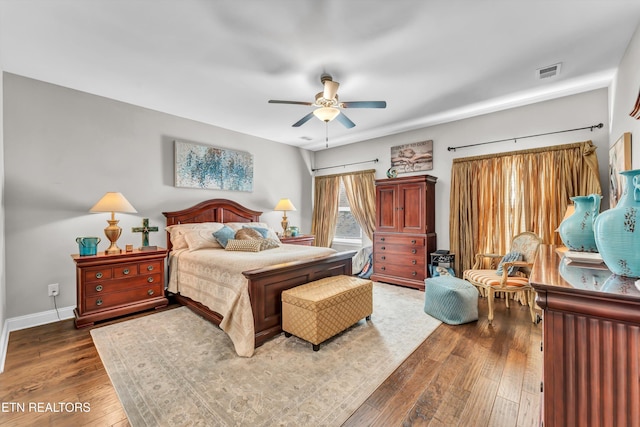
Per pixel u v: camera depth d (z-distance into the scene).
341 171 5.79
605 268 1.24
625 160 2.26
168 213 3.91
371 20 2.04
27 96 2.91
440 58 2.55
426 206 4.16
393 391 1.82
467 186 4.05
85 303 2.88
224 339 2.57
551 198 3.41
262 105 3.67
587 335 0.85
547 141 3.49
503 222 3.76
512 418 1.58
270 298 2.60
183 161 4.09
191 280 3.26
